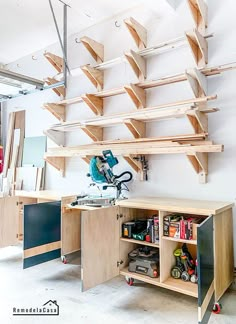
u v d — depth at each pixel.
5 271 3.30
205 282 2.03
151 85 3.37
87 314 2.33
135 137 3.50
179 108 2.91
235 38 2.91
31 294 2.70
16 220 3.99
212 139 3.00
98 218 2.63
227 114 2.91
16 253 3.99
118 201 2.95
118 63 3.79
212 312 2.33
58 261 3.65
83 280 2.43
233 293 2.71
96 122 3.63
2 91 4.52
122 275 3.09
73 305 2.48
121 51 3.83
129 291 2.78
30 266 3.13
